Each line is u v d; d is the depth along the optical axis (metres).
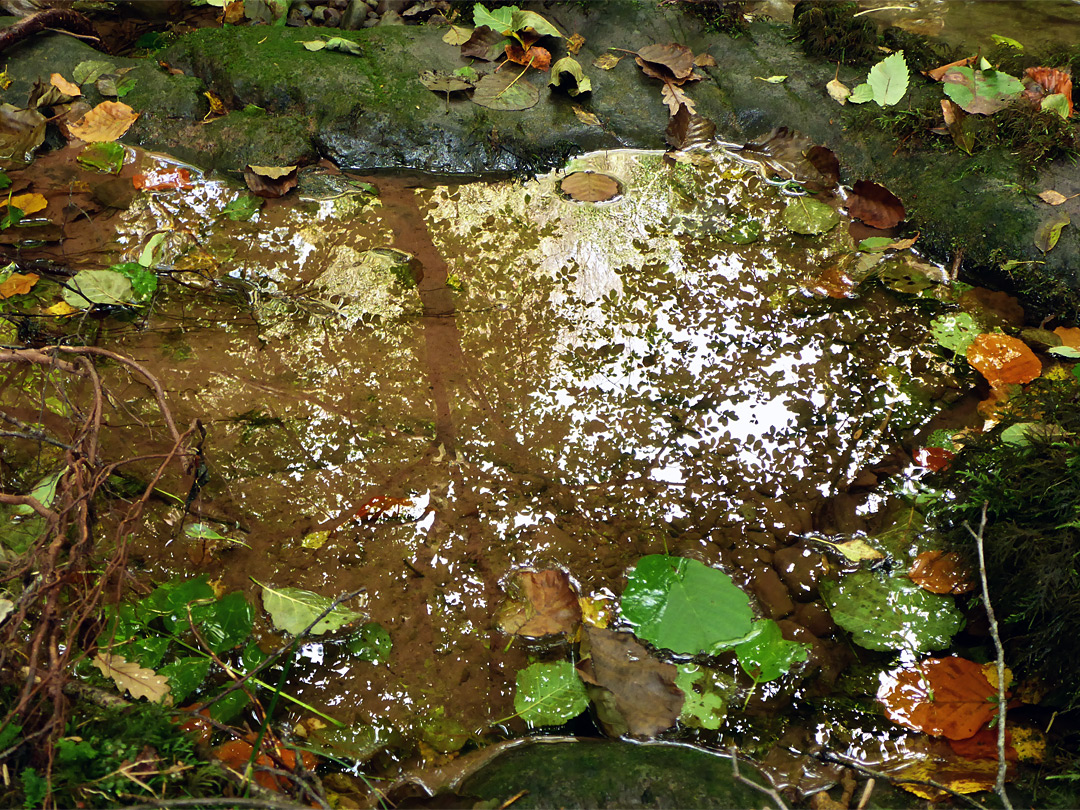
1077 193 1.27
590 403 1.17
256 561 1.08
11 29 1.39
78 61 1.40
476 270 1.26
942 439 1.15
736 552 1.10
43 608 0.95
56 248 1.26
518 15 1.43
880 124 1.35
